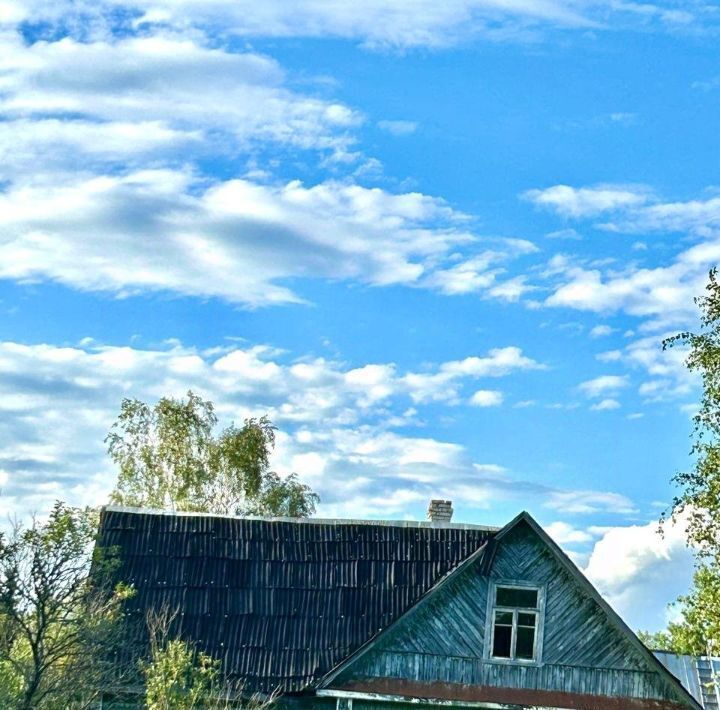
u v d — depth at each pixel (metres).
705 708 37.78
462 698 30.27
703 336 35.75
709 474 35.09
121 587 26.34
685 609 35.78
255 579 31.94
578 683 30.56
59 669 23.31
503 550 31.28
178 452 52.94
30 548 22.52
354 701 30.16
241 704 29.08
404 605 31.22
